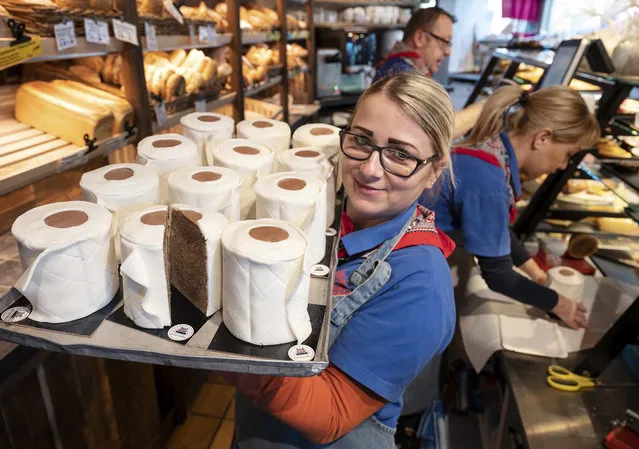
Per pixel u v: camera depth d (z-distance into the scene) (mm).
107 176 924
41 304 749
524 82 3049
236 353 721
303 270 729
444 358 2355
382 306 967
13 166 1353
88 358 1575
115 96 1784
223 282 758
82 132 1573
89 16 1492
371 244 1063
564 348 1666
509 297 1823
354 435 1065
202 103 2355
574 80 2775
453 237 1771
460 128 2221
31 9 1296
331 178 1124
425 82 953
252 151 1112
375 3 5285
